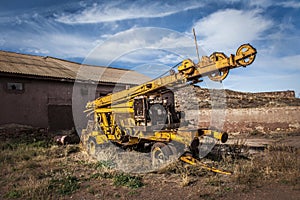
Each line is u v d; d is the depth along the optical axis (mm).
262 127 14867
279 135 13430
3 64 15195
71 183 5820
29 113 14531
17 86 14242
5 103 13609
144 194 5020
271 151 8617
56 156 9328
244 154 8266
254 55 5957
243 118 15422
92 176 6363
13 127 13727
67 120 16172
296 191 4715
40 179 6340
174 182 5688
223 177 5840
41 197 4988
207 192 4922
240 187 5090
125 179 5945
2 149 10938
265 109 14898
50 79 15438
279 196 4523
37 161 8469
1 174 6859
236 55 6188
